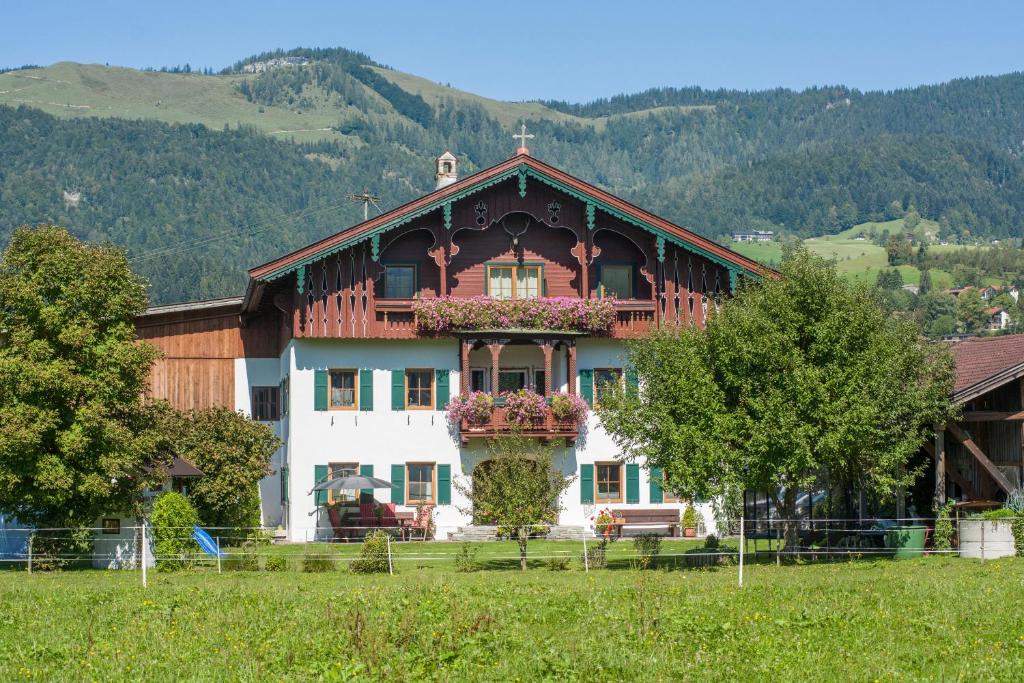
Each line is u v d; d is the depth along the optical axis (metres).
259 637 19.86
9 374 32.97
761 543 38.81
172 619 21.84
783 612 21.89
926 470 37.53
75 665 18.08
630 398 34.00
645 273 44.84
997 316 169.25
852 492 38.59
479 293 44.97
